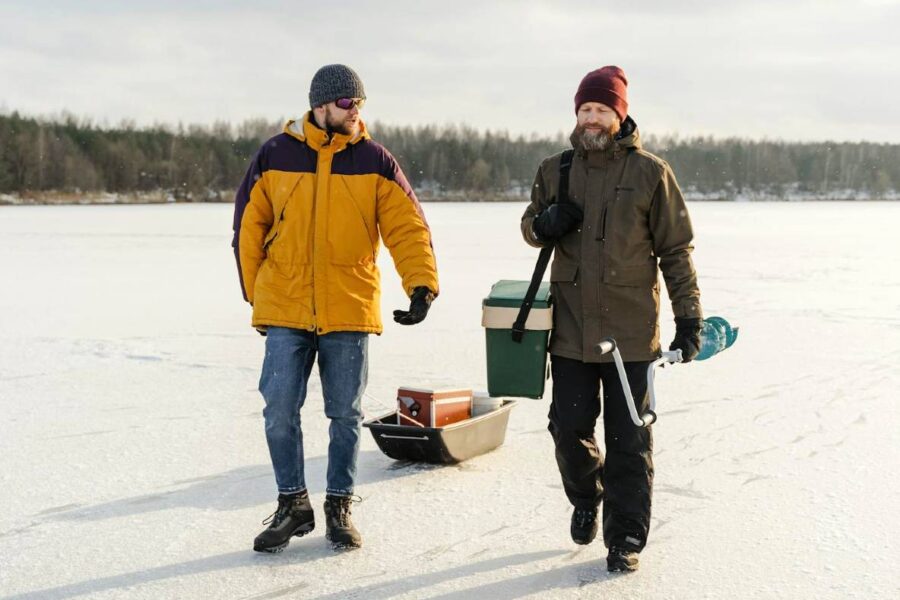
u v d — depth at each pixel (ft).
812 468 17.21
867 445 18.71
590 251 12.14
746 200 354.95
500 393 12.69
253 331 34.37
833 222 137.28
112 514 14.88
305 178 12.96
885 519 14.46
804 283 50.55
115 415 21.50
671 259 12.28
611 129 12.08
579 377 12.34
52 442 19.17
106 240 89.71
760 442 19.01
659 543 13.57
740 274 55.67
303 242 12.89
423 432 16.92
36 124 301.22
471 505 15.21
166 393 23.88
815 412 21.52
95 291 47.80
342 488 13.26
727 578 12.24
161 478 16.78
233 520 14.60
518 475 16.83
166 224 122.93
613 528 12.26
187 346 31.04
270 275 13.10
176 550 13.32
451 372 26.53
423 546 13.42
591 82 11.98
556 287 12.54
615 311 12.12
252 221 13.25
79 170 289.12
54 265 63.00
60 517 14.75
